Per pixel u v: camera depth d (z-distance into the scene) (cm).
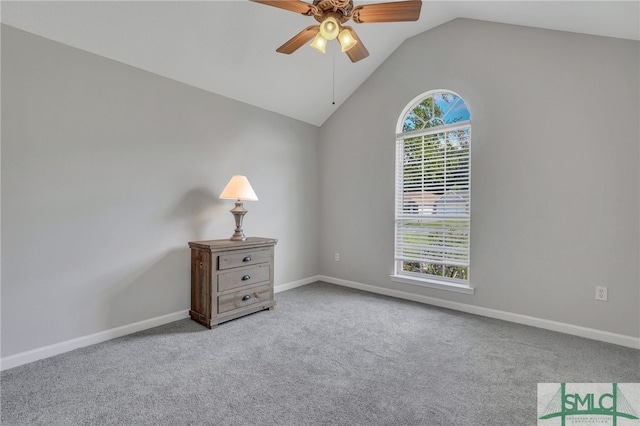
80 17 211
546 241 266
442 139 330
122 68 251
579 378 188
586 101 246
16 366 201
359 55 238
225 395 170
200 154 304
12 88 201
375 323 279
